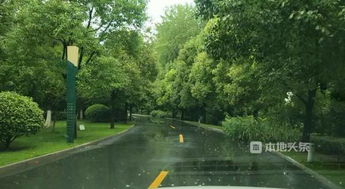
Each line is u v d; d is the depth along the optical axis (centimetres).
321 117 2578
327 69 1121
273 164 1680
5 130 2050
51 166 1591
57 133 3250
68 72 2592
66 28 2597
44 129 3672
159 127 4912
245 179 1283
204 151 2175
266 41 1121
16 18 2569
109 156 1931
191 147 2398
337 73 1129
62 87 3177
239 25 1137
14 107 2077
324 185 1207
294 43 1020
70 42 2814
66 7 2608
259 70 1975
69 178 1295
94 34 2944
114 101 4759
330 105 2386
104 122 5606
